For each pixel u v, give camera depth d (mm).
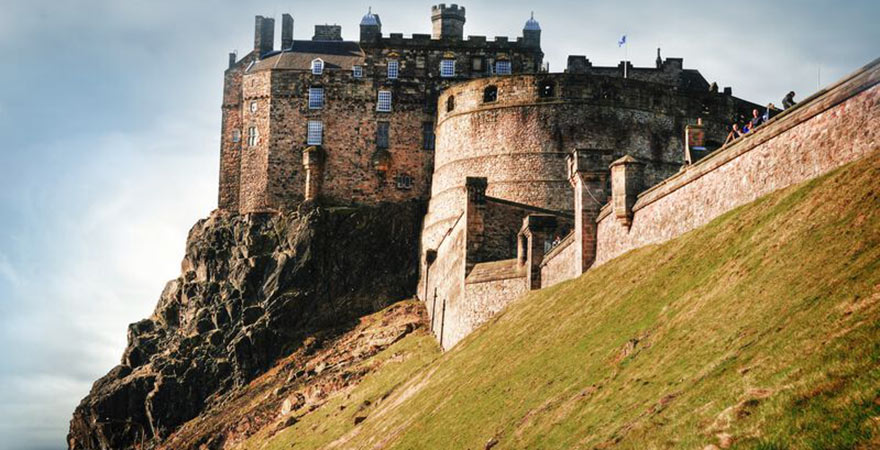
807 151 42031
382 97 121750
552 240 73562
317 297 112938
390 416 70312
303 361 106312
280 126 122312
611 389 39281
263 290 115375
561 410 41250
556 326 55312
